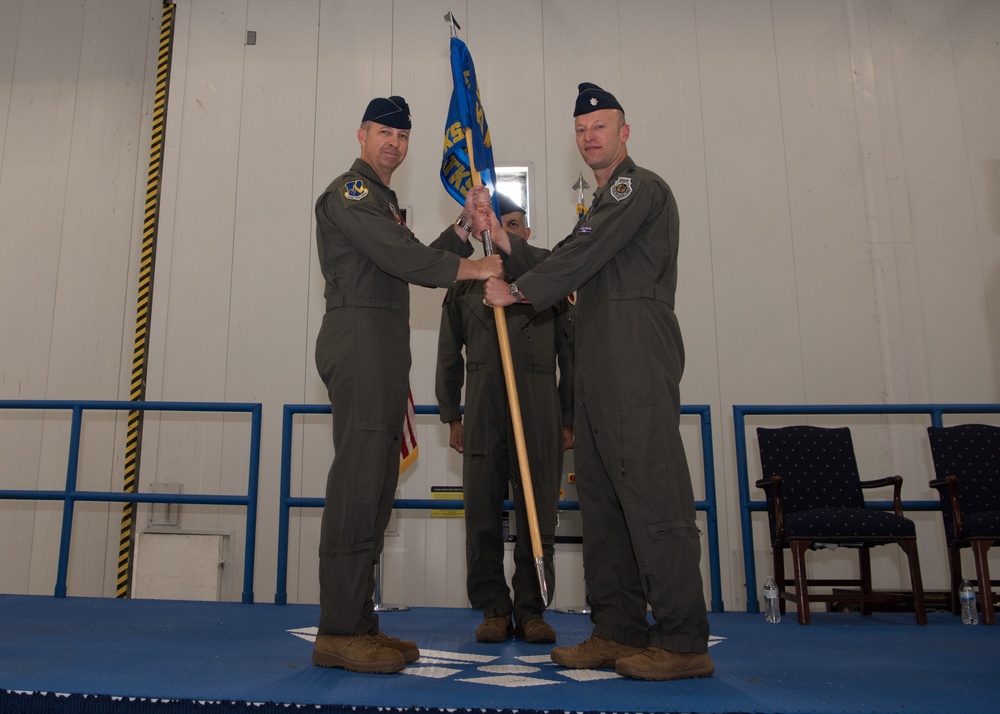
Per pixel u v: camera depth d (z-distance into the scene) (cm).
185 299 546
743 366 531
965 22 568
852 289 538
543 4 581
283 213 557
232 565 517
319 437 530
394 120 250
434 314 541
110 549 540
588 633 315
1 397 562
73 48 606
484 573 293
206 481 526
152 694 172
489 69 572
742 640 292
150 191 564
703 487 520
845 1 574
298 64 577
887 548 507
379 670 200
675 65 571
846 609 462
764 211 550
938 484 385
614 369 212
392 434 226
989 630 329
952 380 523
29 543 543
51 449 557
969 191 545
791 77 566
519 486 300
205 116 570
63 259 580
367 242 225
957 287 534
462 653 249
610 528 223
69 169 591
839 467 424
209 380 536
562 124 564
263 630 291
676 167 557
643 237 220
